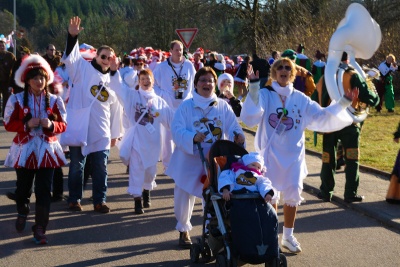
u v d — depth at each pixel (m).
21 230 7.14
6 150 13.26
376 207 8.23
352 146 8.53
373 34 7.08
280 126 6.30
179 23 49.44
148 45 51.16
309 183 9.84
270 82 6.79
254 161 5.51
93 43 55.72
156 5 50.19
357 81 7.80
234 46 43.09
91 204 8.68
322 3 34.38
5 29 72.62
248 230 5.16
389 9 32.34
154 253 6.49
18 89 9.45
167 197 9.14
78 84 8.16
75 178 8.26
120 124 8.73
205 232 5.97
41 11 92.62
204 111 6.39
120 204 8.68
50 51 14.42
